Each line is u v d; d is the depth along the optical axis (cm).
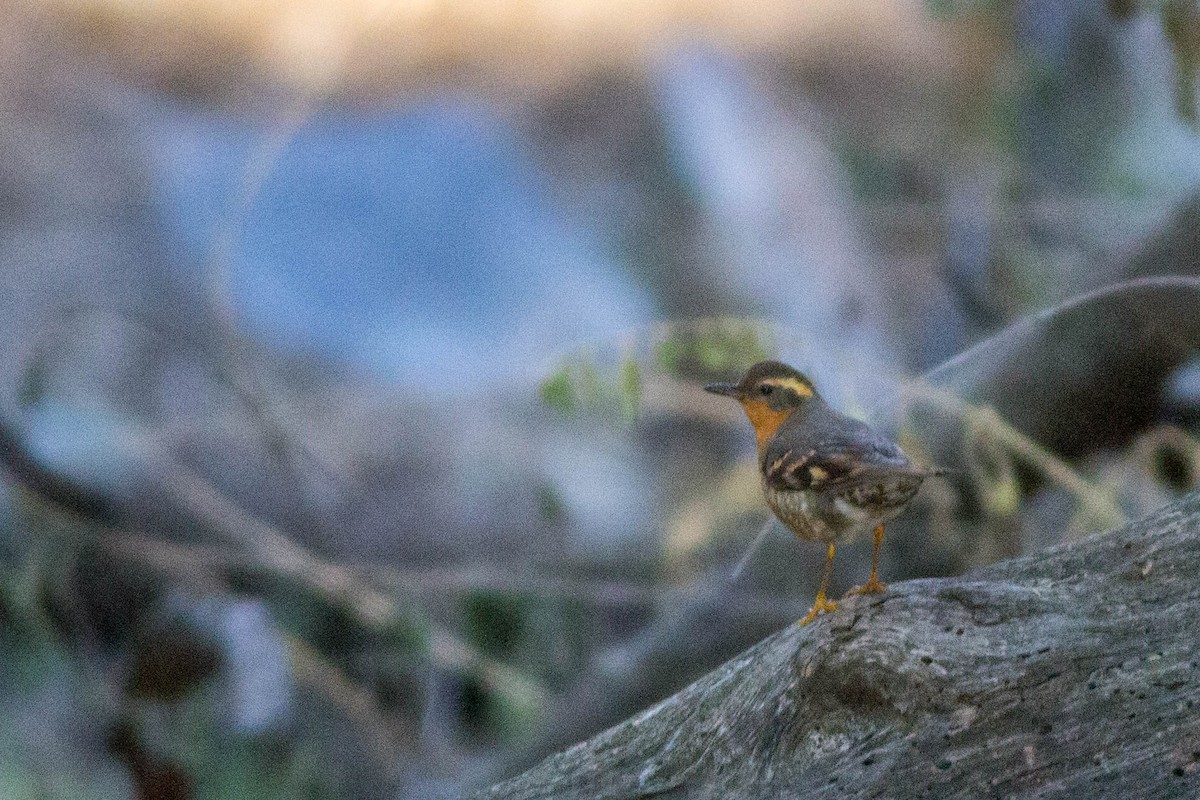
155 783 967
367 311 1382
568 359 892
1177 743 447
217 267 1286
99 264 1356
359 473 1241
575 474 1227
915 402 895
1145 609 471
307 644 1102
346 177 1494
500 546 1205
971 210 1305
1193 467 904
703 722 512
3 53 1653
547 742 974
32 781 1060
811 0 1848
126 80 1720
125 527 1144
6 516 1082
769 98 1697
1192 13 867
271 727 980
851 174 1583
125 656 1031
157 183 1458
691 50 1747
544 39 1783
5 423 1122
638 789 511
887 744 465
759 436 601
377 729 1035
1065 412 911
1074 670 462
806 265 1391
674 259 1438
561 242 1476
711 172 1513
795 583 922
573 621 1141
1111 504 859
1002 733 458
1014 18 1343
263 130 1606
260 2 1850
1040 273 1227
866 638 474
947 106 1420
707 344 898
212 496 1125
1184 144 1288
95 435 1152
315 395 1294
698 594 945
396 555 1213
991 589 482
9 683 1091
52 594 1090
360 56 1816
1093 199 1312
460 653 1086
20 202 1431
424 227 1466
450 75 1791
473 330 1368
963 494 883
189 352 1282
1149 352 893
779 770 477
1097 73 1316
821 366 906
